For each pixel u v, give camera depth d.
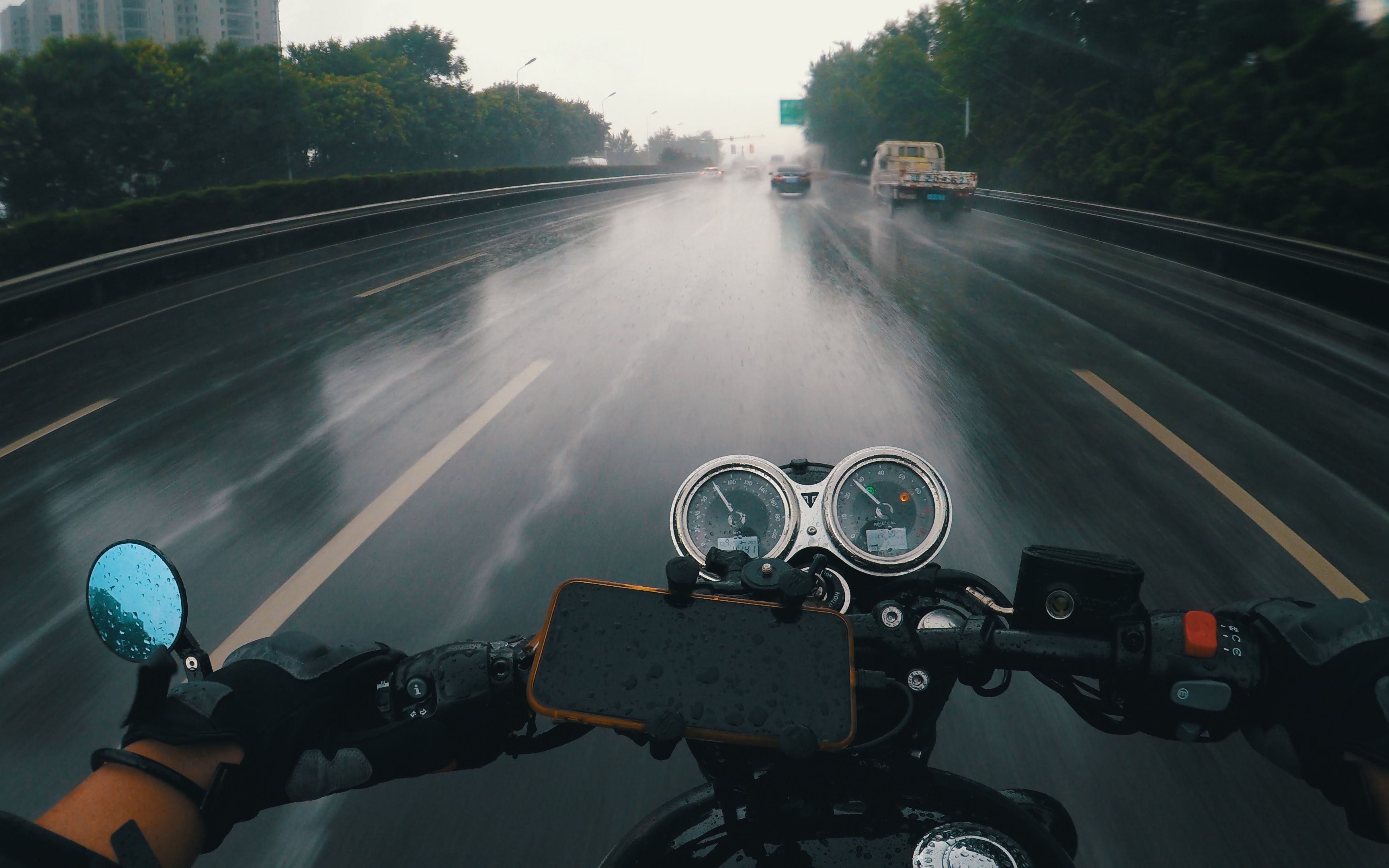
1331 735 0.89
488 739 1.06
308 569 4.86
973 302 13.31
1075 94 37.88
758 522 1.79
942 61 45.41
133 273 15.16
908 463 1.75
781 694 1.00
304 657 0.99
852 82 103.19
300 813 2.85
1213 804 2.83
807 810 1.09
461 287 15.23
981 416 7.50
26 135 43.25
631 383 8.66
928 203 29.86
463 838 2.73
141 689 0.83
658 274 16.64
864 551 1.68
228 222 20.20
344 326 11.92
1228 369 9.16
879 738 0.99
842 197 48.75
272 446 7.09
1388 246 17.00
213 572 4.88
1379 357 9.58
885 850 1.07
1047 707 3.32
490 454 6.66
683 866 1.11
